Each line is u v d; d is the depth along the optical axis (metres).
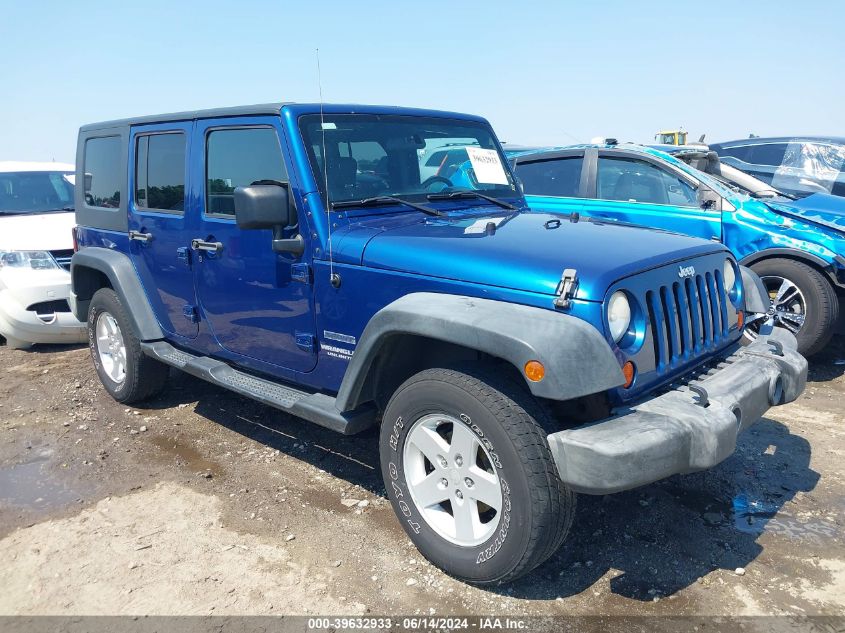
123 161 4.62
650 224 6.05
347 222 3.27
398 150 3.70
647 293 2.69
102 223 4.96
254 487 3.71
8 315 6.26
